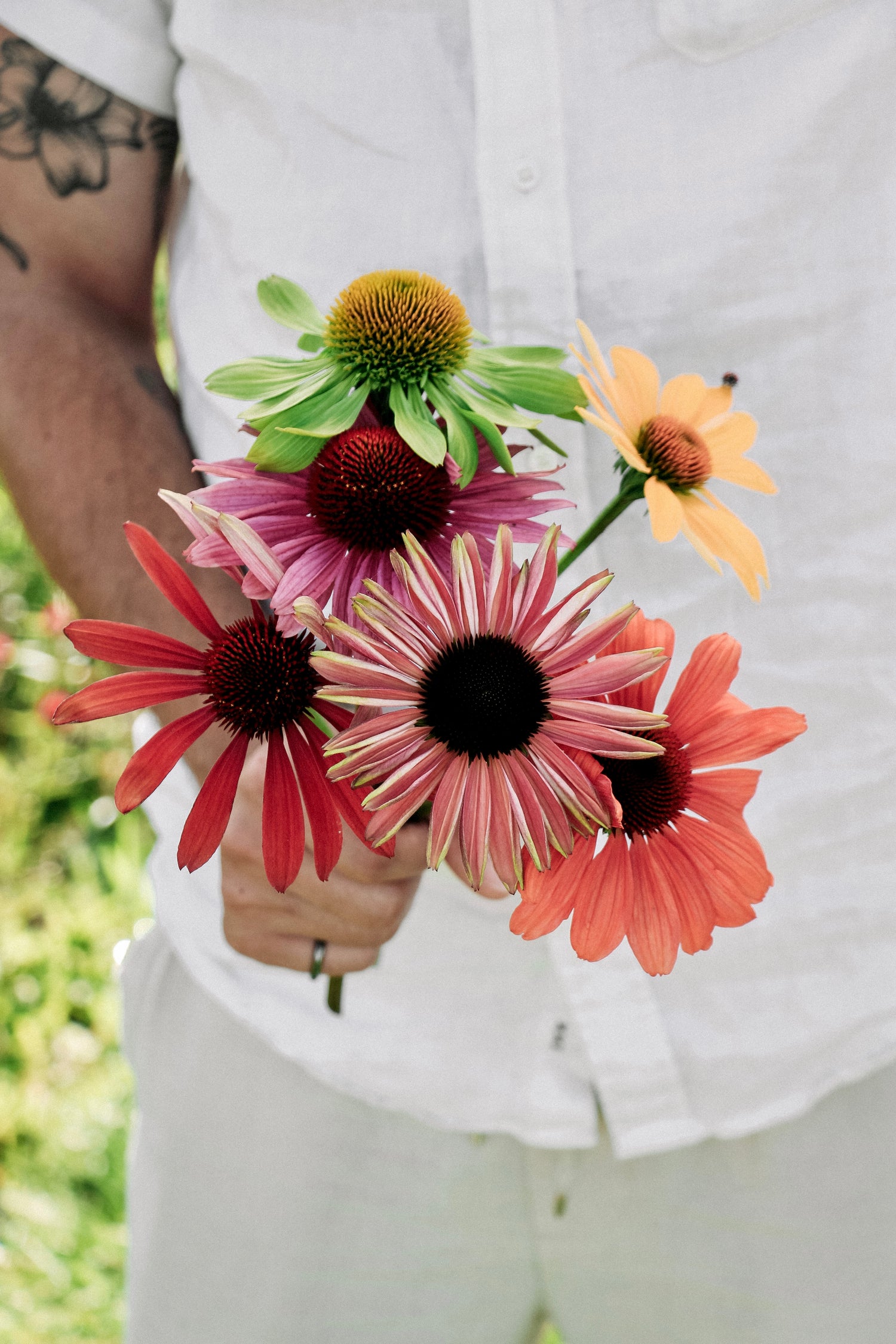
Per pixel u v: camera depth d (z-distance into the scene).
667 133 0.63
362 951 0.59
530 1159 0.78
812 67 0.62
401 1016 0.75
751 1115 0.73
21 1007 1.94
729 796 0.48
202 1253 0.80
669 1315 0.79
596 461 0.66
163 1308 0.82
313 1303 0.79
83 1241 1.65
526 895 0.47
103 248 0.76
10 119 0.73
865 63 0.62
